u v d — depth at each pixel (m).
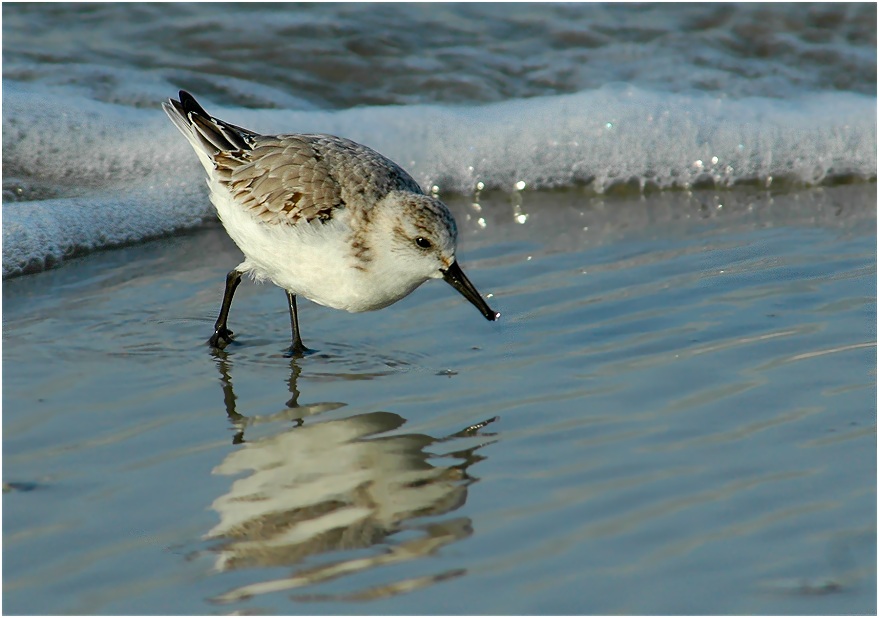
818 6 25.59
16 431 11.11
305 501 9.79
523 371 12.76
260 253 13.14
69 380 12.52
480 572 8.52
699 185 21.00
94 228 17.61
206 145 14.02
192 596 8.26
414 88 23.16
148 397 12.16
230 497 9.85
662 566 8.52
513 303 14.93
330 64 23.52
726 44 25.16
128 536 9.12
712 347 13.22
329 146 13.27
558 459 10.48
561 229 18.39
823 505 9.39
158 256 17.16
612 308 14.65
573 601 8.09
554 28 25.25
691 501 9.52
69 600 8.16
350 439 11.12
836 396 11.73
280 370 13.07
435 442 10.98
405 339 13.94
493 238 17.89
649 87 23.56
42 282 15.83
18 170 19.23
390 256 12.56
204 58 23.23
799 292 15.03
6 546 8.88
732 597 8.10
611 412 11.53
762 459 10.30
